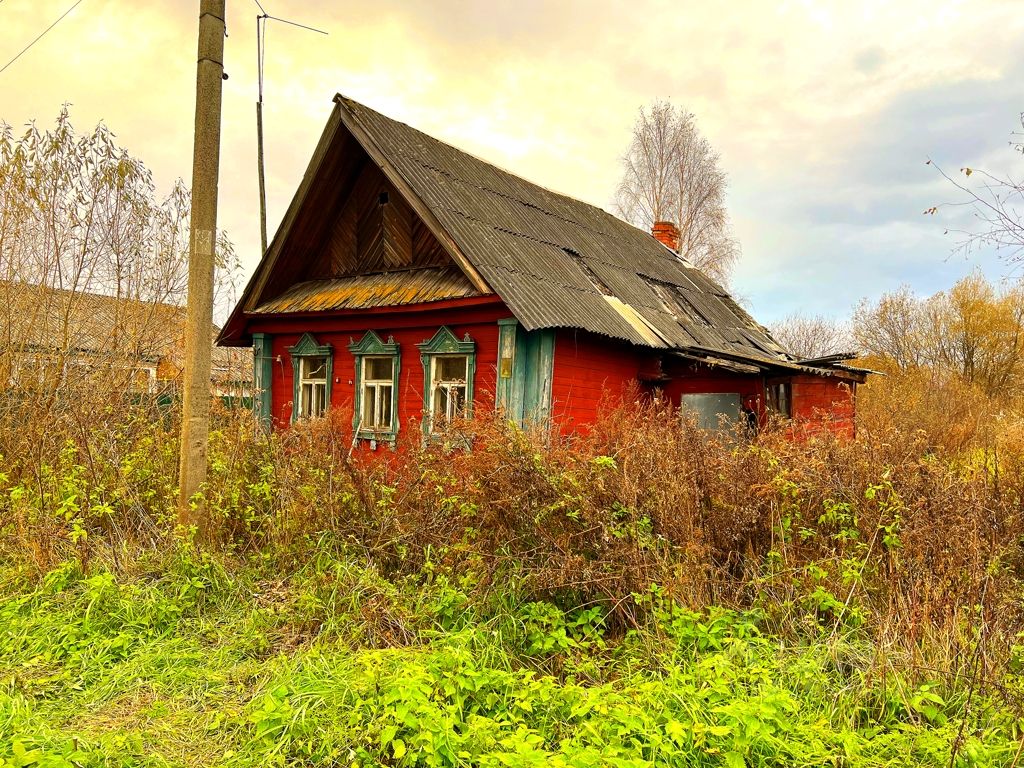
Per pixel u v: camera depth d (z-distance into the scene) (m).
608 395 9.99
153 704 3.66
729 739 3.04
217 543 5.92
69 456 6.79
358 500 5.62
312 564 5.29
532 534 4.75
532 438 5.28
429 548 4.98
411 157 11.02
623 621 4.43
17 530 5.65
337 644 4.26
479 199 11.51
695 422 6.07
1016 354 28.66
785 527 4.92
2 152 10.74
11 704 3.52
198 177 6.20
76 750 3.00
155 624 4.66
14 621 4.59
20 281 10.64
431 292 9.91
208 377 6.22
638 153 32.12
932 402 16.23
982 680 3.31
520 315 8.55
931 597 4.12
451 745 2.96
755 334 17.02
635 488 4.74
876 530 4.68
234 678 3.99
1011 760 2.99
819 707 3.54
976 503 4.63
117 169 11.78
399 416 10.65
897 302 32.75
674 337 11.77
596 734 3.00
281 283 12.31
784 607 4.40
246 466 6.65
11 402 8.30
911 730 3.21
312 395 12.04
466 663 3.73
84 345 10.92
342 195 11.84
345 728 3.26
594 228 15.36
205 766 3.11
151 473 6.77
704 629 4.13
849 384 13.26
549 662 4.09
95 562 5.37
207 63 6.19
